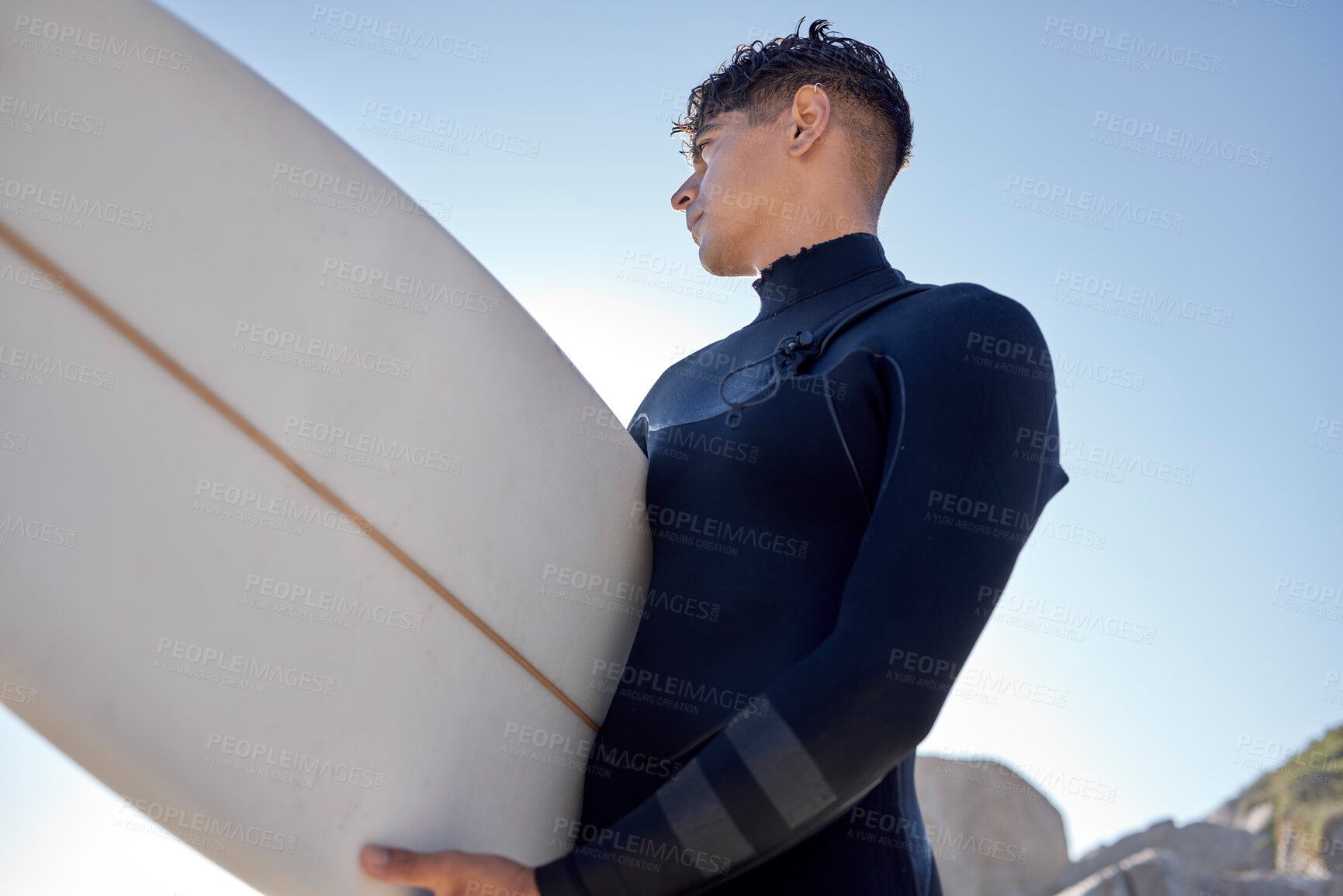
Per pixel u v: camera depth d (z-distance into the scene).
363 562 0.90
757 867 0.92
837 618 0.89
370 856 0.87
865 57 1.35
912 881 0.97
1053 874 8.39
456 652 0.97
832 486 1.00
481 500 1.00
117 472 0.80
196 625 0.82
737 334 1.26
